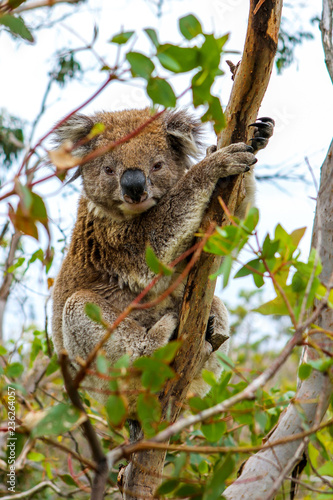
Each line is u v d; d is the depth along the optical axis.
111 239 4.98
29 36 2.15
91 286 5.20
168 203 4.54
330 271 3.54
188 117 5.16
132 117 5.21
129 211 4.79
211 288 3.71
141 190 4.69
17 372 2.99
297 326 2.47
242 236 2.67
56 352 5.45
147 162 4.85
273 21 3.48
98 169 4.98
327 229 3.59
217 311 5.00
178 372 3.72
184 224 4.32
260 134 4.07
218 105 2.46
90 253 5.27
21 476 5.66
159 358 2.34
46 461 4.92
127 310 2.29
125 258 4.95
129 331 4.69
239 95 3.78
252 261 2.77
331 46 4.17
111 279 5.14
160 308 4.98
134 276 4.90
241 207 4.52
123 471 4.04
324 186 3.66
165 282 4.68
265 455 3.34
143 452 3.62
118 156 4.85
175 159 5.14
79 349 4.84
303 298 2.70
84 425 2.24
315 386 3.39
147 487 3.59
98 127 2.23
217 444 4.44
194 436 4.73
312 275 2.58
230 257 2.63
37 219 2.12
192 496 2.62
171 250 4.48
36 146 2.12
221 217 4.10
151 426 2.43
